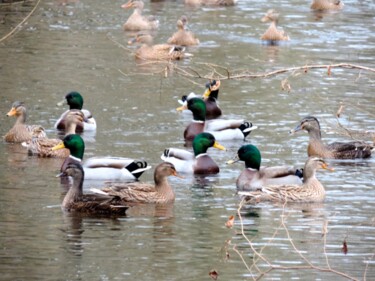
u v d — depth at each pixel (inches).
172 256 714.8
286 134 1082.7
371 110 1165.7
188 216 810.8
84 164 917.2
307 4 1915.6
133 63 1405.0
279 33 1563.7
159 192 848.3
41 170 935.7
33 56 1408.7
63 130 1075.3
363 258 718.5
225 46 1530.5
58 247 725.9
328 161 998.4
